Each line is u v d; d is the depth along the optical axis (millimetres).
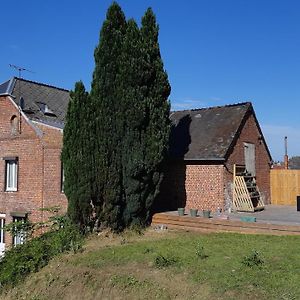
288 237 14375
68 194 16672
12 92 23938
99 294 11242
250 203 20594
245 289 9555
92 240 15867
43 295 12352
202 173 21219
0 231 22188
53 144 20828
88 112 16484
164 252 12945
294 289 9242
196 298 9672
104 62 17000
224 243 13828
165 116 17781
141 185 17125
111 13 17188
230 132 22000
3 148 22656
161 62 17812
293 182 25312
